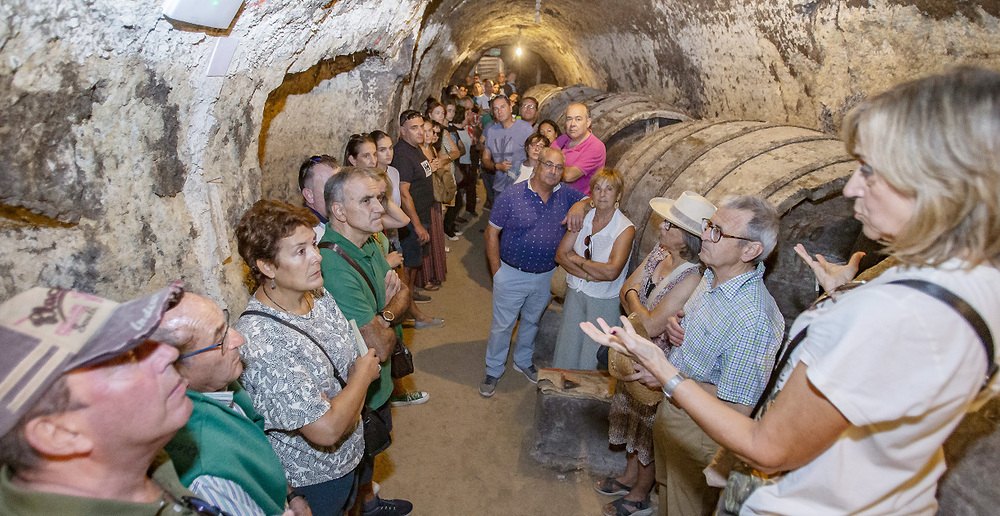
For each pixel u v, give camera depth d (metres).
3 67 1.20
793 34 4.04
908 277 0.92
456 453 3.22
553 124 5.60
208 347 1.28
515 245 3.53
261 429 1.52
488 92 12.55
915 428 0.95
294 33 2.35
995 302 0.89
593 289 3.39
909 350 0.88
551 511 2.83
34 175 1.37
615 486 2.94
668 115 5.55
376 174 2.23
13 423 0.73
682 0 5.13
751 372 1.89
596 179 3.18
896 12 3.17
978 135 0.78
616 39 7.46
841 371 0.92
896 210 0.91
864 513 1.06
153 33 1.57
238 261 2.44
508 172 5.99
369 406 2.27
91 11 1.34
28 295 0.83
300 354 1.66
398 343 2.46
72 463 0.85
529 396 3.83
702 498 2.12
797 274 3.25
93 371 0.82
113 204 1.65
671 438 2.10
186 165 2.02
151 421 0.90
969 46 2.87
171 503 1.00
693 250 2.45
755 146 3.54
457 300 5.30
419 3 3.91
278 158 3.69
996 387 1.03
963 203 0.82
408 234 4.43
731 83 5.19
